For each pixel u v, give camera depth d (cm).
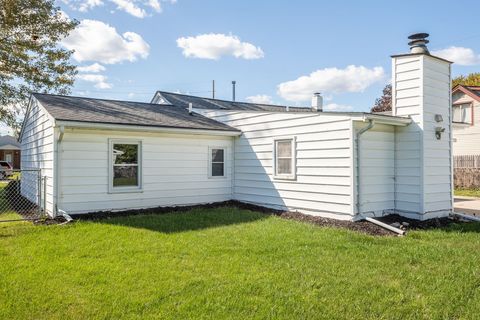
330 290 394
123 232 678
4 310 343
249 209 1028
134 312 341
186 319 327
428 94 858
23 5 1970
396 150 887
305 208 913
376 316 336
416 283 418
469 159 1984
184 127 1015
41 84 2128
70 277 430
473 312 344
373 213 832
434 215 858
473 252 552
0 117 2095
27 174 1279
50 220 803
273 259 508
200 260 500
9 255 525
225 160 1163
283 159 991
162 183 1021
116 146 948
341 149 818
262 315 334
